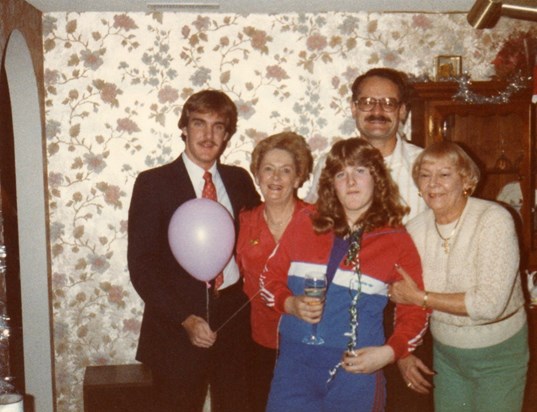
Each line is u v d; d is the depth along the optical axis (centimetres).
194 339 253
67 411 373
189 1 333
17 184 348
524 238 341
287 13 363
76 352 371
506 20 374
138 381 330
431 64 373
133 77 359
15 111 342
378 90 287
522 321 242
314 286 209
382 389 217
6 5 289
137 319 371
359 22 367
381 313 220
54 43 354
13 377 274
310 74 368
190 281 268
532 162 338
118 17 355
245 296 281
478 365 236
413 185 292
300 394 217
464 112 330
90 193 363
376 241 217
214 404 277
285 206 271
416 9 364
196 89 363
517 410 242
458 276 230
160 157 364
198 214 252
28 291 354
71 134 359
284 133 274
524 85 327
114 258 367
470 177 233
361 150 217
